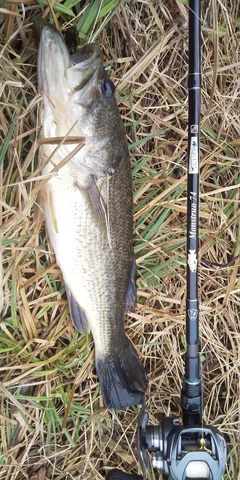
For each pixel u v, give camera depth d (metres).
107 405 0.56
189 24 0.46
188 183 0.48
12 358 0.54
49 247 0.54
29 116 0.49
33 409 0.56
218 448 0.45
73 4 0.50
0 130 0.48
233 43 0.62
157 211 0.60
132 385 0.57
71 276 0.51
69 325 0.57
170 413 0.63
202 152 0.62
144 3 0.56
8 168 0.49
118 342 0.56
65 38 0.50
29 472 0.57
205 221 0.63
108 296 0.53
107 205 0.49
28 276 0.55
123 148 0.49
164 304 0.62
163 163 0.60
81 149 0.46
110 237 0.51
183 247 0.62
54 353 0.58
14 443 0.55
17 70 0.47
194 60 0.46
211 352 0.65
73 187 0.47
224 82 0.62
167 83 0.59
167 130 0.60
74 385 0.57
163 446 0.47
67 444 0.58
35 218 0.51
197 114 0.47
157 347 0.63
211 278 0.64
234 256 0.65
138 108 0.57
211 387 0.65
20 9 0.48
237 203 0.64
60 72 0.43
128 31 0.55
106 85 0.45
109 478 0.51
